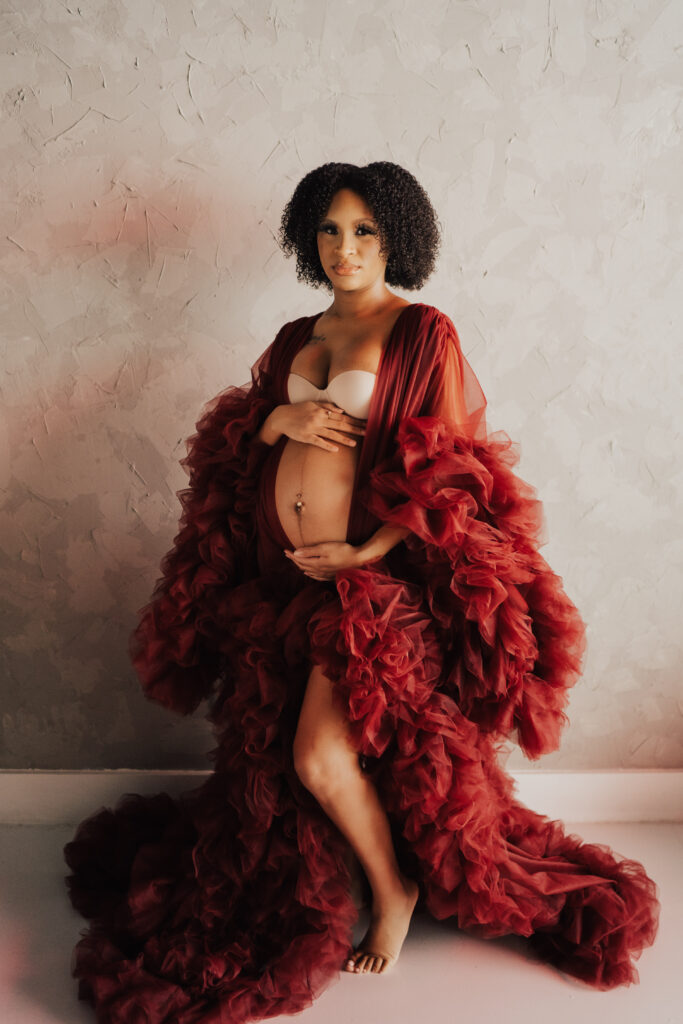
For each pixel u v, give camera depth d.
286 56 2.13
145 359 2.26
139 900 1.90
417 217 1.89
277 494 1.89
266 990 1.73
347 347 1.89
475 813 1.79
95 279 2.22
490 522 1.83
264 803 1.84
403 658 1.73
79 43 2.12
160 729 2.42
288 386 1.95
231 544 1.99
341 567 1.82
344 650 1.73
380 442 1.83
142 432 2.29
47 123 2.15
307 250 1.98
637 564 2.38
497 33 2.14
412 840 1.82
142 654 2.04
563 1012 1.74
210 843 1.93
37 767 2.44
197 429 2.08
